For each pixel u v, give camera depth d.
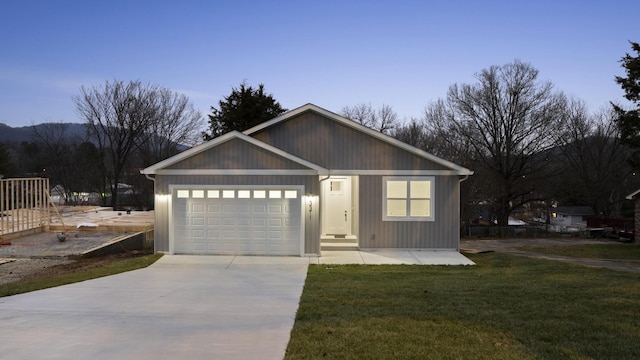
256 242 15.05
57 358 5.18
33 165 47.91
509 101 36.25
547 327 6.34
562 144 39.66
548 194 38.47
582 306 7.67
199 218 15.13
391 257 15.13
